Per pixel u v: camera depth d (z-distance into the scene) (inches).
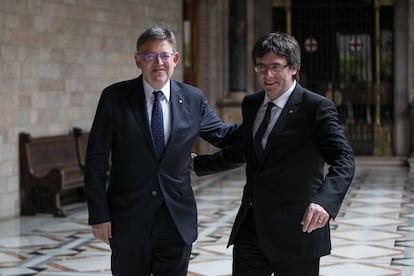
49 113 761.0
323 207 246.8
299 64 272.2
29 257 522.3
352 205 764.6
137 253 287.4
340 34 1255.5
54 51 767.1
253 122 279.4
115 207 285.1
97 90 849.5
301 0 1253.7
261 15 1239.5
